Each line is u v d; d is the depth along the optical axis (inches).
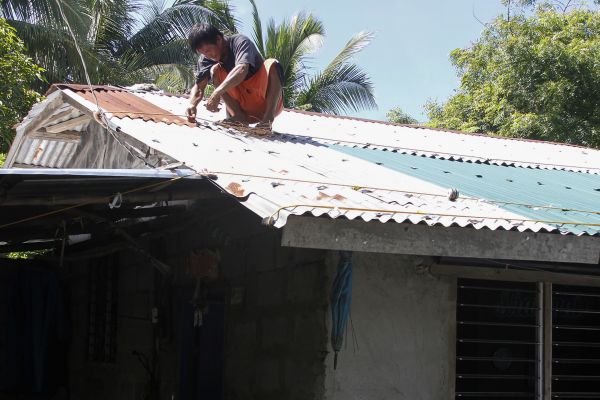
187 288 285.3
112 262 358.3
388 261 210.5
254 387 234.8
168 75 692.7
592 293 243.4
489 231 182.4
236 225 254.1
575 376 235.0
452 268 215.2
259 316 235.5
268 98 284.7
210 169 199.3
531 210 220.4
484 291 227.0
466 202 217.0
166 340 294.0
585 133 677.3
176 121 275.1
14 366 376.8
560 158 367.6
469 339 222.8
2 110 399.2
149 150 236.1
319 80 838.5
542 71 701.3
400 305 210.5
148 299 315.9
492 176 285.4
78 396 383.6
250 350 239.1
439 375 213.2
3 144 461.1
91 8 660.7
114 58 717.3
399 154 303.3
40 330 382.9
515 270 223.9
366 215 170.9
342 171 237.3
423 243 176.2
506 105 727.1
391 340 208.4
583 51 693.9
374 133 350.9
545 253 189.2
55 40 589.9
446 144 353.4
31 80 428.8
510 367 229.1
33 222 238.8
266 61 285.1
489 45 807.1
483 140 396.5
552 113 688.4
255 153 242.7
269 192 182.7
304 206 167.2
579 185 295.7
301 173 219.9
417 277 213.9
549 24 762.2
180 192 203.8
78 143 346.0
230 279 256.5
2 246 293.6
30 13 594.6
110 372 349.1
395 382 207.5
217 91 264.5
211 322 281.6
